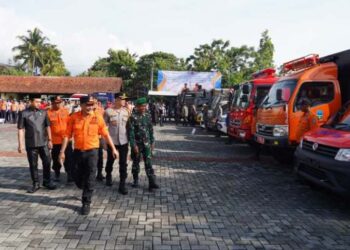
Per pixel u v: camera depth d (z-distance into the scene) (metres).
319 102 9.59
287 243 4.98
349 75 9.45
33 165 7.30
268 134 10.26
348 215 6.25
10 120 28.28
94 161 6.14
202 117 24.70
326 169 6.31
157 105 27.36
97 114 6.26
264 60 45.28
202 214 6.13
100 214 6.00
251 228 5.52
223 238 5.09
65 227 5.36
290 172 9.91
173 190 7.70
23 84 39.59
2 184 7.85
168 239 5.00
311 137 7.24
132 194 7.31
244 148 14.89
